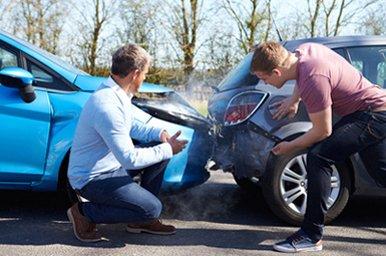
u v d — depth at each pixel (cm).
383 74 411
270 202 393
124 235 365
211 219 415
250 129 394
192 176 395
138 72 323
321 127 315
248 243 357
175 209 440
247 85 411
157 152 328
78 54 2075
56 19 2025
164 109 381
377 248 355
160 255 328
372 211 454
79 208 346
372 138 331
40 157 371
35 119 367
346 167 388
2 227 374
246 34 2039
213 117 421
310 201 337
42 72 378
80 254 326
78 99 373
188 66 2027
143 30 2038
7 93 365
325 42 417
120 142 316
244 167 398
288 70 317
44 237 356
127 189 332
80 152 332
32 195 463
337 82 320
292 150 336
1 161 366
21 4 1977
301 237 342
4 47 382
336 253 342
